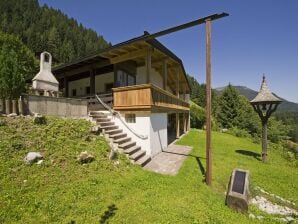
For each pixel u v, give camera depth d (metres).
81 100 10.71
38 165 6.00
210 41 7.25
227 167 9.78
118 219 4.39
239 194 5.62
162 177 7.34
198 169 8.91
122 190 5.79
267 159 12.06
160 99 11.90
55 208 4.51
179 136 20.61
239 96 44.50
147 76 11.11
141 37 9.79
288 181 8.57
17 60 9.78
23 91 9.68
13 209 4.29
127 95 10.88
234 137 24.89
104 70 16.56
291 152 18.45
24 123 7.75
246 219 5.09
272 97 11.74
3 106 7.87
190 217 4.69
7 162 5.69
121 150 9.00
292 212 6.01
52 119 8.95
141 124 10.52
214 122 39.06
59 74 18.56
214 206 5.50
